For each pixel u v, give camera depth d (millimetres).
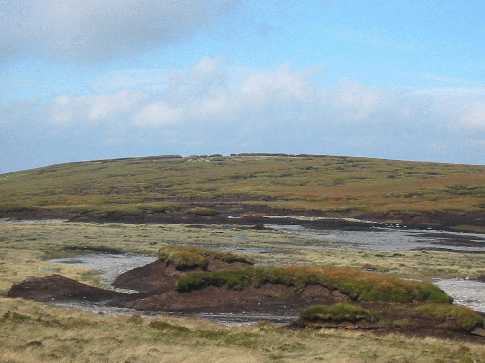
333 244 95312
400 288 46250
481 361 28375
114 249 81500
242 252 79250
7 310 36594
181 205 151375
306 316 38062
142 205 148000
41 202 167500
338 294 47250
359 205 153750
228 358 25922
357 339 33688
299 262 69188
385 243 99750
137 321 35844
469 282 58656
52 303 45812
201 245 88125
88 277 58062
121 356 25953
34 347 26766
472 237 113812
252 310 45656
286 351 28719
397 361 26969
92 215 136875
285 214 146875
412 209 143500
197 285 48312
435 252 85938
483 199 157375
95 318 36188
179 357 25984
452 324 37969
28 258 70000
